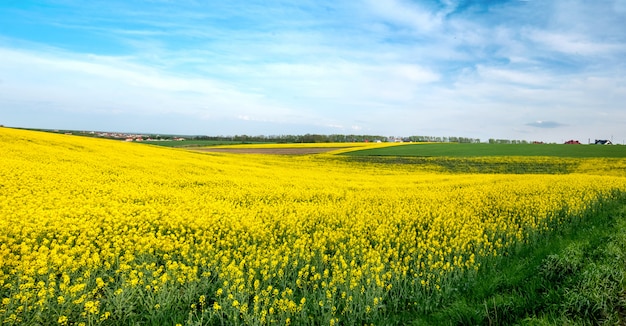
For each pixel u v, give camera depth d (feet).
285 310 20.65
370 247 30.66
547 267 23.54
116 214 39.32
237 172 91.76
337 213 45.96
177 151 136.98
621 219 35.29
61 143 103.30
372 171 127.34
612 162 145.69
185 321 20.06
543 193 58.49
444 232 38.27
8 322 18.81
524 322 17.99
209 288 25.08
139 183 63.82
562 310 18.69
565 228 37.68
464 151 200.44
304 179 87.20
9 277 23.70
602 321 17.52
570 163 146.51
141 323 20.76
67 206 42.73
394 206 51.70
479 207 49.21
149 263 28.02
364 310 21.66
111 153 98.89
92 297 22.52
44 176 58.90
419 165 152.05
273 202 55.77
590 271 20.83
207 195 57.21
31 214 36.65
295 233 37.81
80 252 28.27
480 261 28.91
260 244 34.71
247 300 22.35
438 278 24.47
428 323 20.20
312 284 25.38
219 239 33.47
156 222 38.78
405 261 28.43
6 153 76.38
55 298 21.06
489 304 20.29
